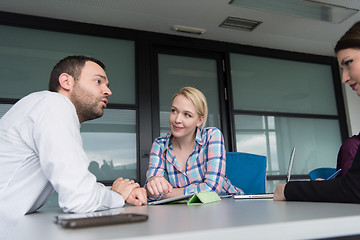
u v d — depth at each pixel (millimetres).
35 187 904
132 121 3492
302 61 4527
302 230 406
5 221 845
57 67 1183
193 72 3918
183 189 1355
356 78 853
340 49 863
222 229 369
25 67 3176
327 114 4480
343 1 3107
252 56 4234
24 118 896
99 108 1222
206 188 1377
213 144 1538
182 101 1571
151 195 1281
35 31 3289
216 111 3924
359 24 837
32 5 3109
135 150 3434
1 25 3168
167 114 3668
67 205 787
